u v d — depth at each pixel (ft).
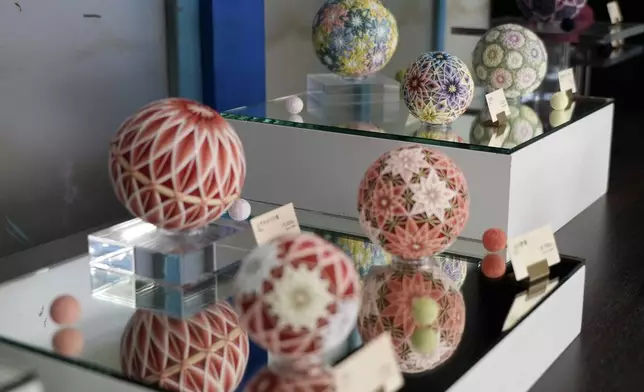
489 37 4.42
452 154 3.68
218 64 4.69
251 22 4.82
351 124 4.06
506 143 3.70
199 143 2.68
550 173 4.02
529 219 3.85
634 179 5.28
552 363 2.90
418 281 3.02
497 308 2.78
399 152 2.93
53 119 4.08
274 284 2.09
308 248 2.15
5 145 3.87
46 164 4.09
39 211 4.09
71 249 3.59
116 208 4.51
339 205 4.04
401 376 2.31
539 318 2.77
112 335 2.61
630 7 7.67
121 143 2.69
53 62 4.02
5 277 3.14
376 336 2.53
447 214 2.85
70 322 2.70
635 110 7.59
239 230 3.07
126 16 4.35
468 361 2.42
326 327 2.09
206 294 2.91
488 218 3.65
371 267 3.15
